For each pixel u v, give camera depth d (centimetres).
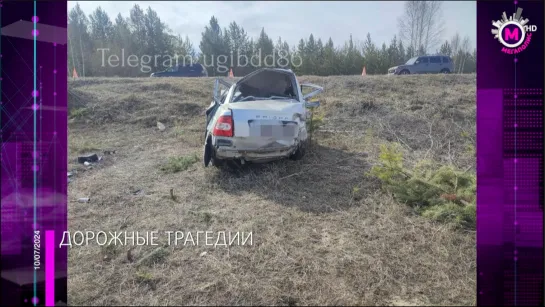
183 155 579
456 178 396
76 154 604
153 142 682
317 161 511
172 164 522
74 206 400
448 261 289
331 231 337
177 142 675
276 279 269
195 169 509
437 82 1001
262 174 467
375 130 664
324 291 256
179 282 269
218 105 517
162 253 304
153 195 428
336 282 265
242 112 443
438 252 301
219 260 294
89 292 260
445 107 739
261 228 343
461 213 348
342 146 582
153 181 477
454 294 253
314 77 1111
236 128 436
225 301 249
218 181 461
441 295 253
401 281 267
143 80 1172
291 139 454
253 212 376
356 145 591
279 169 476
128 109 861
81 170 529
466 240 317
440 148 577
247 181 453
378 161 509
